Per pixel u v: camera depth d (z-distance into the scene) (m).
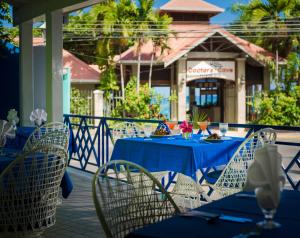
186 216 2.04
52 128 6.15
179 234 1.80
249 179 1.88
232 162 4.11
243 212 2.12
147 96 18.91
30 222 3.20
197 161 4.36
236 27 24.83
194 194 4.61
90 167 7.99
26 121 8.46
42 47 9.59
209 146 4.51
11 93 9.72
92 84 21.69
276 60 20.47
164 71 21.11
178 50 19.98
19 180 3.12
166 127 5.74
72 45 25.33
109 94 20.02
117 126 6.14
